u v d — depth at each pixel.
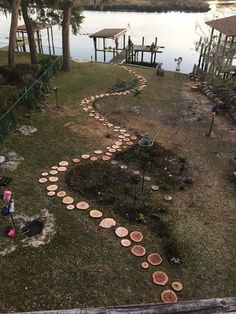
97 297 6.71
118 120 15.57
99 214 9.03
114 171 11.11
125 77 22.83
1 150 11.98
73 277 7.14
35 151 12.24
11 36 17.75
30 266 7.37
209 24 25.56
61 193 9.88
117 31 32.41
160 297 6.79
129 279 7.17
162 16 57.00
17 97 14.59
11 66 18.33
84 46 38.94
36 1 21.00
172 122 15.83
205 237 8.59
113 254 7.80
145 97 18.98
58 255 7.69
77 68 24.06
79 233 8.39
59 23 23.38
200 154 12.93
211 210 9.67
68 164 11.52
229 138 14.37
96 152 12.40
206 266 7.69
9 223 8.60
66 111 16.11
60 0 21.02
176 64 30.77
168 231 8.60
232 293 7.04
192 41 39.69
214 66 23.30
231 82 20.12
